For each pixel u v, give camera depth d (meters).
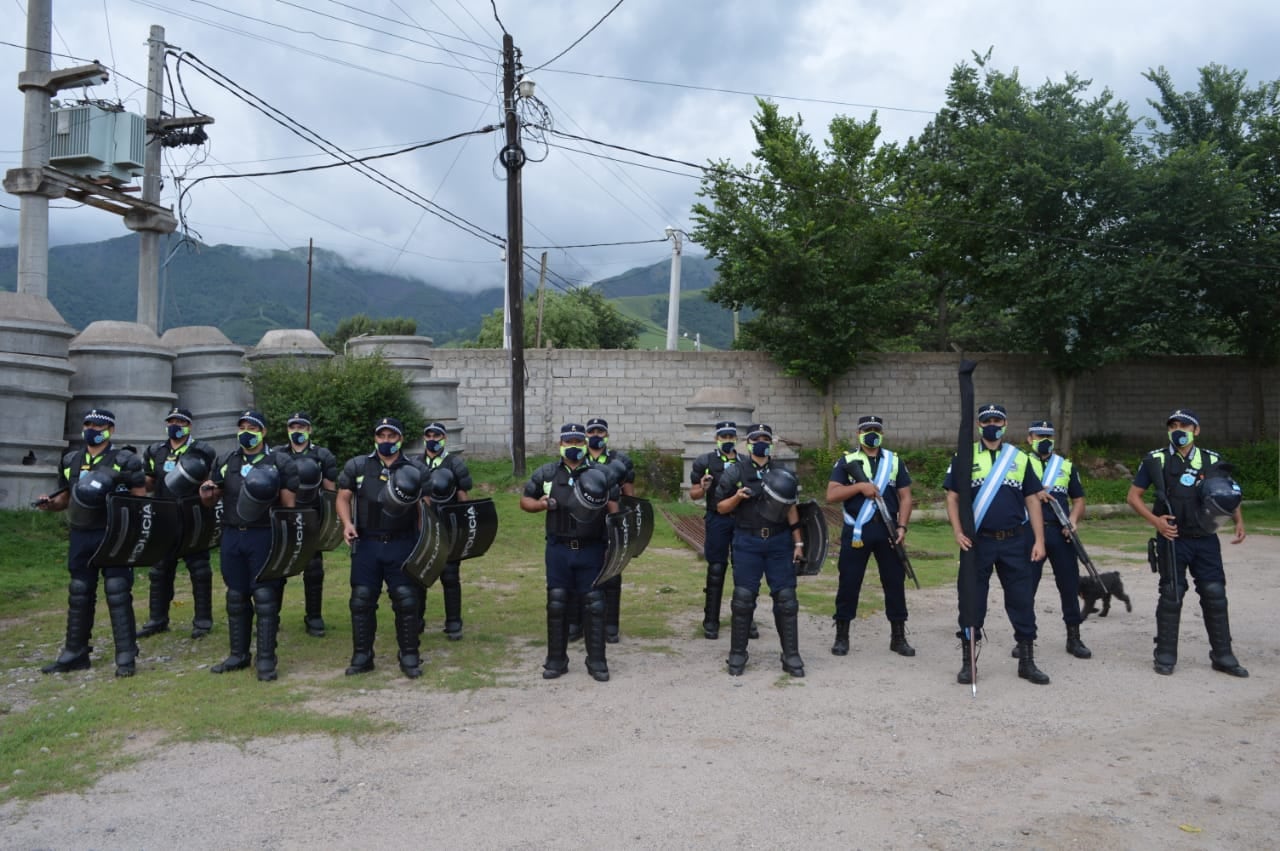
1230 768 5.38
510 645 8.54
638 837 4.43
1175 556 7.59
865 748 5.69
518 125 19.89
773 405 24.78
